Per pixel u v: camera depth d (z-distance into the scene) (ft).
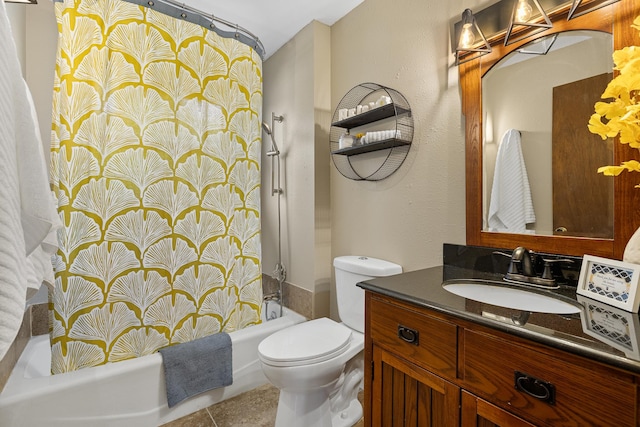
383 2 5.81
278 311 7.64
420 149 5.17
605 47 3.30
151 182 5.13
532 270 3.56
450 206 4.75
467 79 4.41
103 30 4.75
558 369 2.14
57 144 4.56
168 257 5.28
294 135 7.48
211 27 5.78
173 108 5.33
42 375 4.83
